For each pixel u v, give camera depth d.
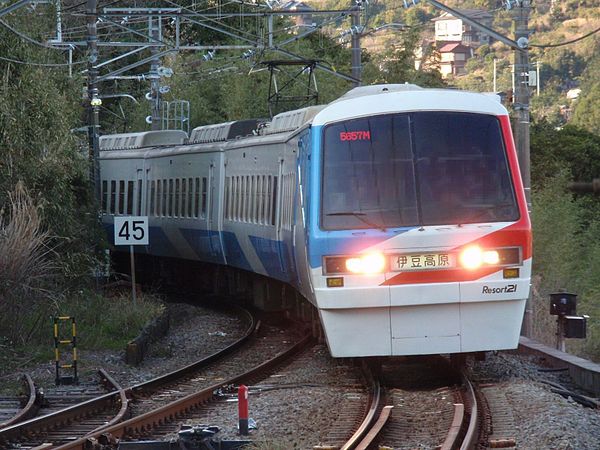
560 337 51.44
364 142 39.88
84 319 57.56
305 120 53.25
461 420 30.30
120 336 56.75
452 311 38.56
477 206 39.22
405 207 39.09
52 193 62.25
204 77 124.69
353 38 74.38
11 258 51.16
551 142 123.19
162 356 54.19
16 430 31.86
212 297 81.00
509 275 38.75
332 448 27.64
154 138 90.81
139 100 128.00
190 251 80.81
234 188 69.25
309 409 34.50
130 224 61.62
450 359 42.91
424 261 38.47
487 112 40.47
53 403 39.72
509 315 38.88
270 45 74.69
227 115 121.56
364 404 35.34
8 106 59.47
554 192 91.25
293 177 49.78
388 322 38.59
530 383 38.66
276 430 31.34
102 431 30.19
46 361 49.66
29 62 61.62
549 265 82.81
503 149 40.06
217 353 50.62
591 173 123.44
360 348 38.62
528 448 28.25
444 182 39.47
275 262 58.41
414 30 123.25
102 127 132.88
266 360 49.62
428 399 35.91
